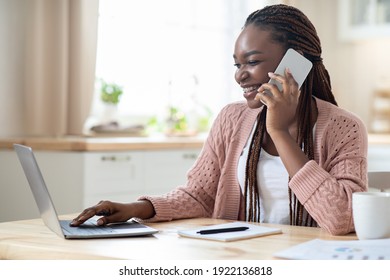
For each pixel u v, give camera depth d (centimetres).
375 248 130
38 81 355
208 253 132
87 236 149
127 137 393
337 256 123
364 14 474
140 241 145
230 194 194
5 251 143
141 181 347
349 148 175
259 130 188
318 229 162
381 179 208
